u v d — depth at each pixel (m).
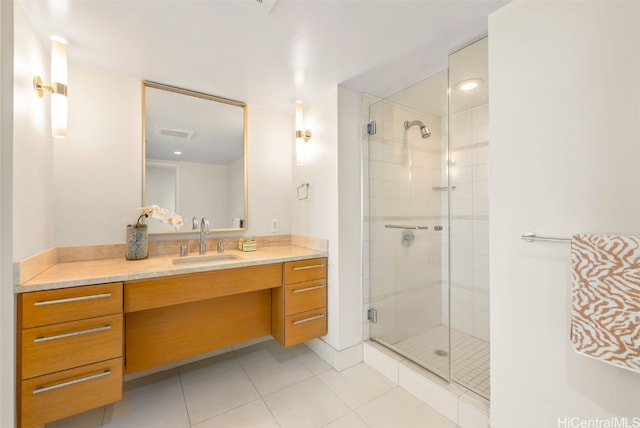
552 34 1.13
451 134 1.87
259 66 1.81
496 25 1.31
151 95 2.01
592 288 0.99
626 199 0.96
